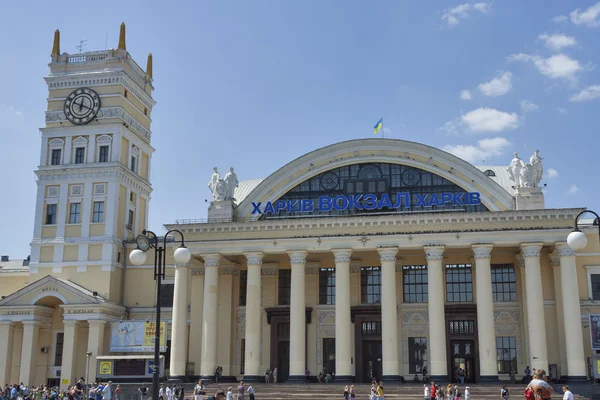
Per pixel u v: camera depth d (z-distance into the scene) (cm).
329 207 5759
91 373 5950
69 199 6631
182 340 5525
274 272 6119
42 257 6556
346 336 5281
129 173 6788
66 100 6806
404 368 5722
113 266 6431
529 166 5512
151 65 7444
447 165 5794
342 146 5972
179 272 5662
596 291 5597
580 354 4953
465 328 5678
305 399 4778
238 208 5975
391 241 5384
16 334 6356
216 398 2806
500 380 5375
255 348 5406
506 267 5809
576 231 2530
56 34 7044
